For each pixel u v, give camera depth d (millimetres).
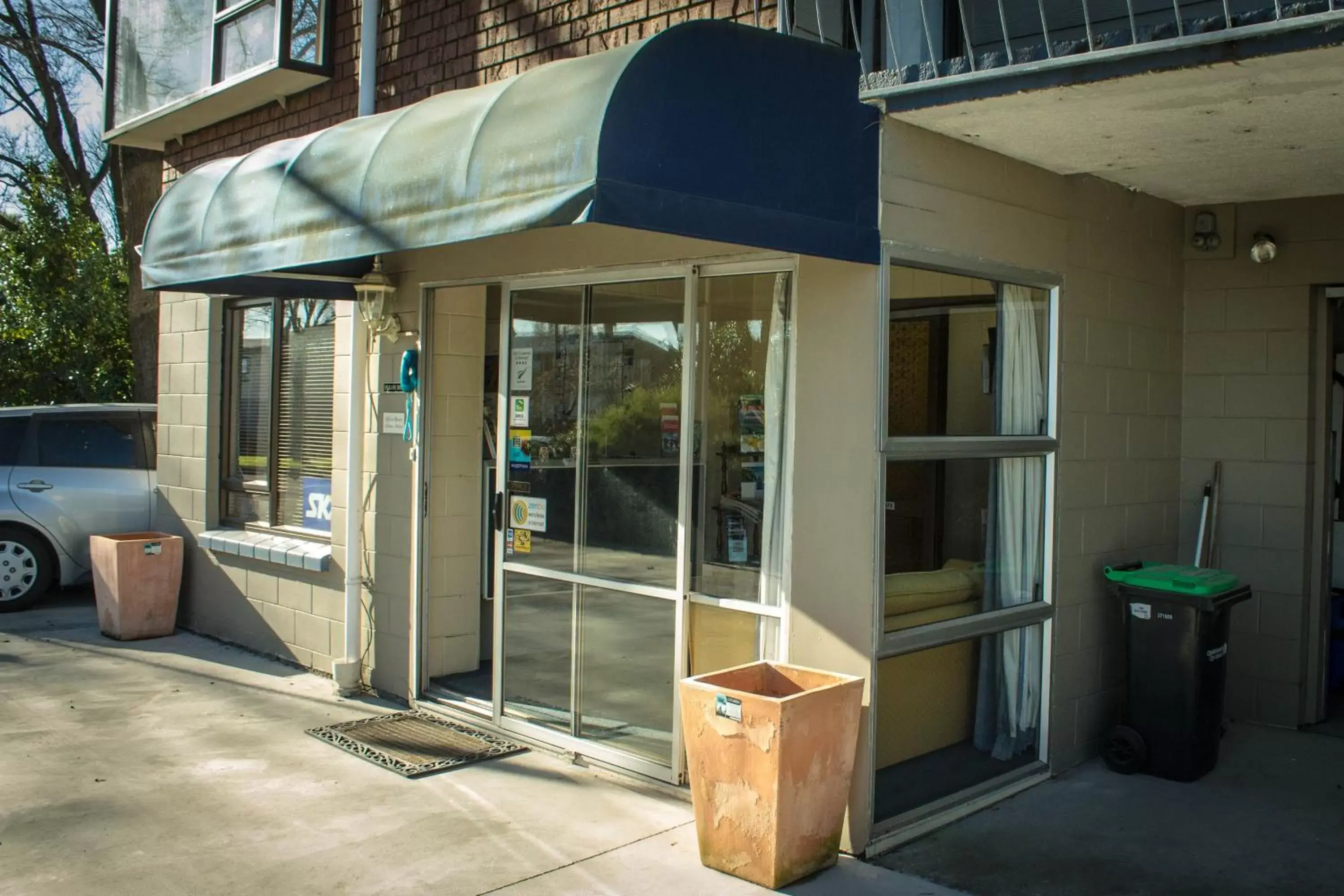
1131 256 5746
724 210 3830
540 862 4301
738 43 3916
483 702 6176
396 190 4422
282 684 6957
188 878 4160
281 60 7277
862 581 4344
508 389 5867
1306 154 4816
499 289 6926
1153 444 5973
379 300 6375
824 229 4129
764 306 4781
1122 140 4617
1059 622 5305
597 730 5430
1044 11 4410
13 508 9383
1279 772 5371
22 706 6402
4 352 15742
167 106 8367
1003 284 5027
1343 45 3410
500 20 6219
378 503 6668
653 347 5137
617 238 5211
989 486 4996
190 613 8570
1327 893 4121
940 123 4387
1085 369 5434
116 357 16516
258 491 8039
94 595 10195
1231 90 3896
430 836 4555
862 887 4098
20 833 4559
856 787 4352
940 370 4660
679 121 3738
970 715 4992
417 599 6391
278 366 7836
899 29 4629
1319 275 5855
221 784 5133
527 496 5773
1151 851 4465
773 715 3992
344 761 5480
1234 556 6117
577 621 5512
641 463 5207
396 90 6961
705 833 4246
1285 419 5965
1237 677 6156
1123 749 5344
